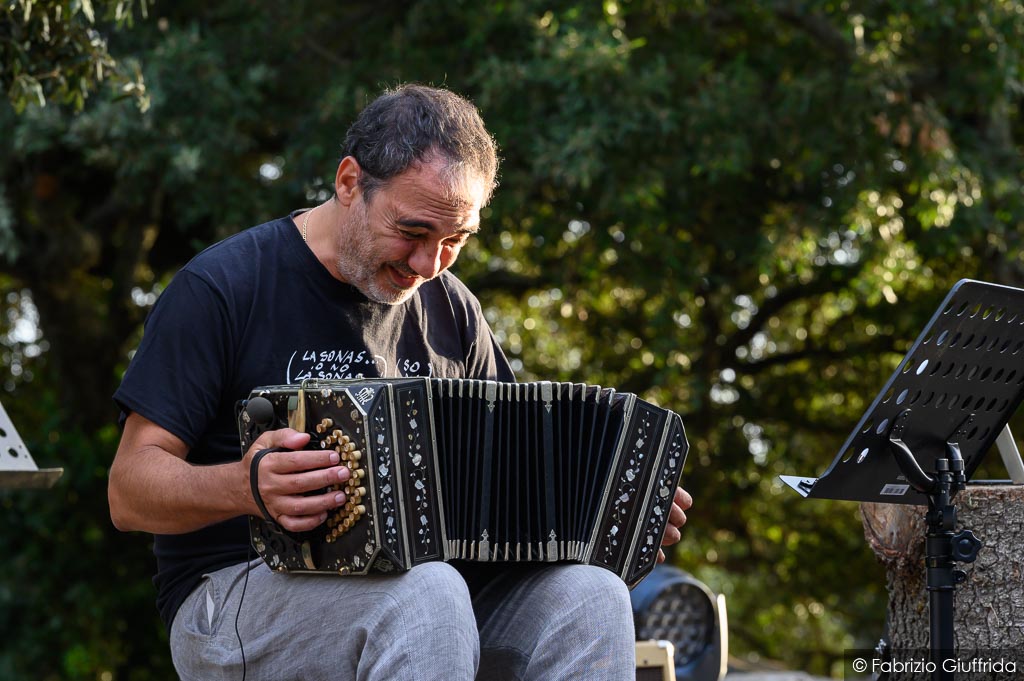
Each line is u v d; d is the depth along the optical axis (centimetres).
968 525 331
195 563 271
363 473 231
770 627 1475
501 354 326
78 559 984
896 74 796
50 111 745
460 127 265
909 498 293
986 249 903
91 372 1027
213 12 848
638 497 265
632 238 843
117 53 785
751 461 1159
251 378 273
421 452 238
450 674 228
